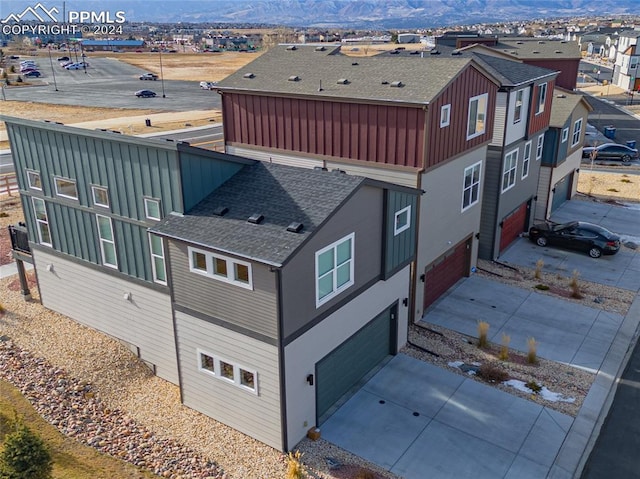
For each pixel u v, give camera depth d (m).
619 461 12.92
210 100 77.94
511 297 21.11
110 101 76.38
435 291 20.69
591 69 112.56
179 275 13.36
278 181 14.34
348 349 14.99
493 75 20.16
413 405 14.84
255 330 12.44
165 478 12.16
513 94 22.28
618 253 25.34
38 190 17.27
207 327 13.34
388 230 15.18
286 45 26.67
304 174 14.47
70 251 17.25
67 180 16.19
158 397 15.16
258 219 12.78
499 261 24.56
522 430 13.88
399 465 12.72
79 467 12.32
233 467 12.55
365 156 18.73
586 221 29.39
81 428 13.62
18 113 65.38
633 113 64.62
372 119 18.12
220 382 13.65
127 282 15.88
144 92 80.25
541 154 27.84
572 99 29.92
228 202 13.84
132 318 16.23
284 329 12.14
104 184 15.22
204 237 12.56
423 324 19.17
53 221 17.30
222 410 13.93
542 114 25.94
